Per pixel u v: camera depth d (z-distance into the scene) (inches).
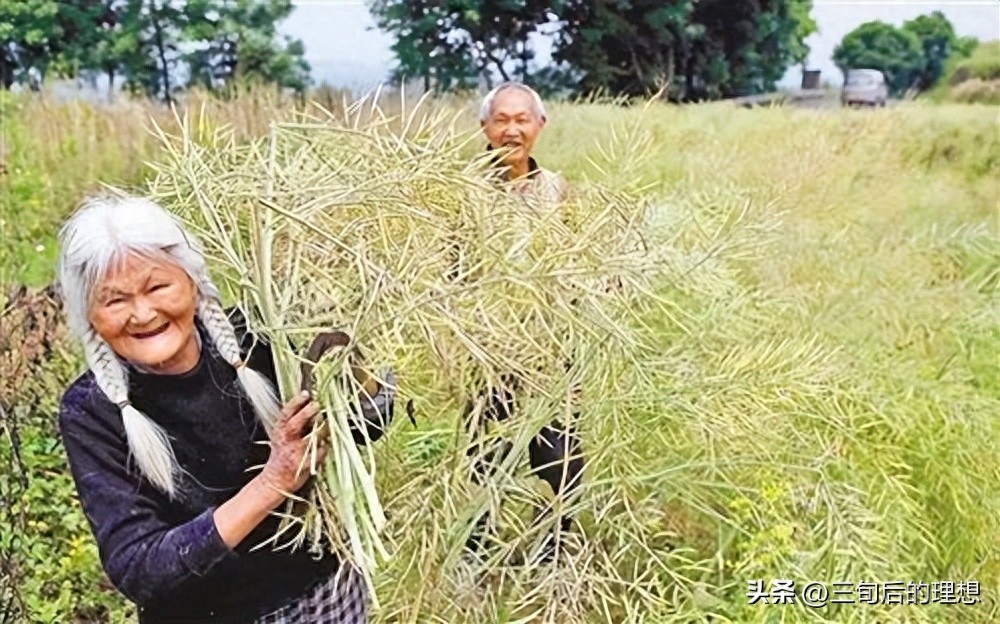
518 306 75.7
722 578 100.4
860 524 101.6
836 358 115.5
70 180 222.5
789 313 126.7
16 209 205.0
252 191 67.8
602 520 94.0
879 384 118.2
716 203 136.9
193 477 58.9
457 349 72.2
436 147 75.9
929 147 229.0
